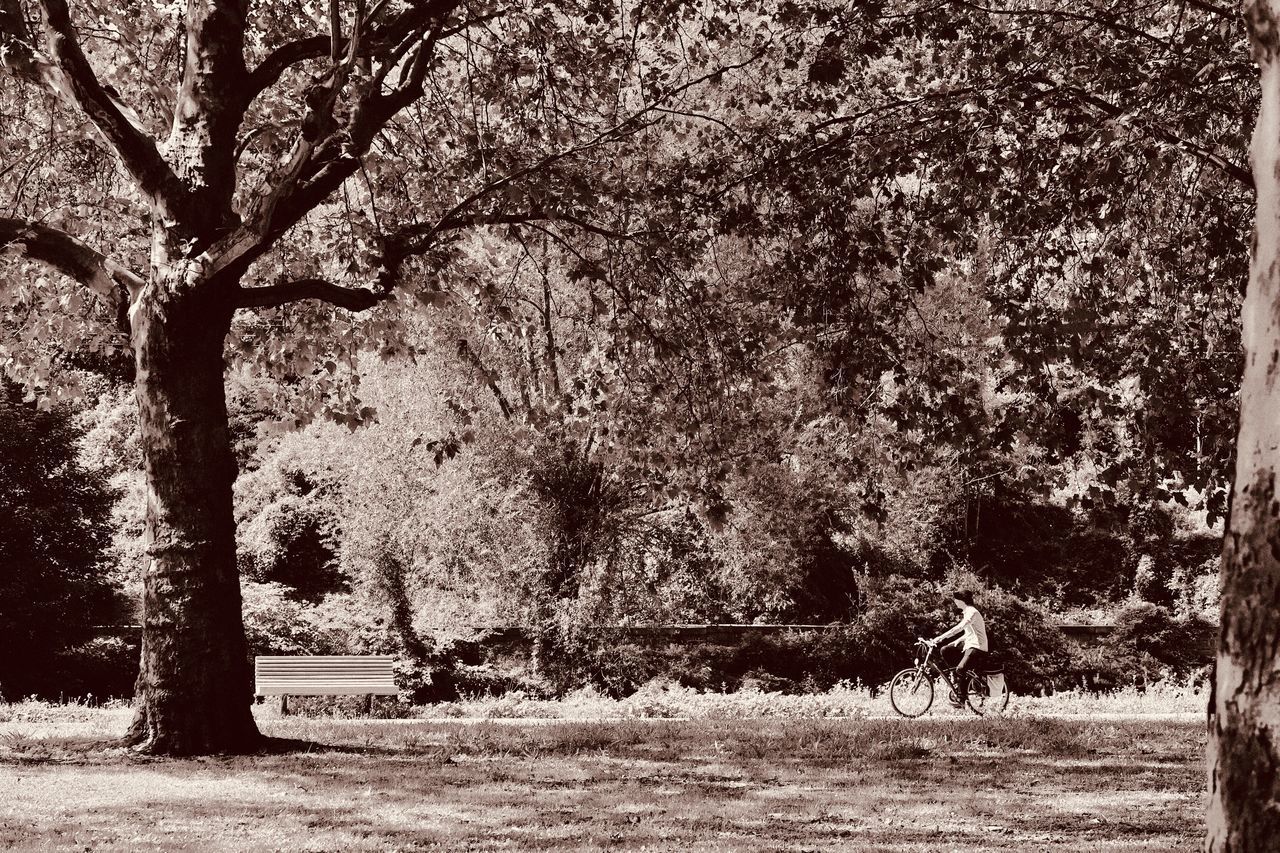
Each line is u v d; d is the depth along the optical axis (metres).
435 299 16.58
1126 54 12.41
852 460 14.96
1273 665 3.93
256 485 35.94
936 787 10.54
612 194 15.29
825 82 13.20
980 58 13.30
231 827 8.08
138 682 12.12
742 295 15.75
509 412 18.23
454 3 13.59
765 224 14.27
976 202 12.79
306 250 17.73
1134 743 14.37
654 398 16.50
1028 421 13.48
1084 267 13.09
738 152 14.59
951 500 31.98
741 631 28.89
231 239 11.65
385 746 12.77
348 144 12.34
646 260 15.16
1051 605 34.19
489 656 26.47
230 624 12.23
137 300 12.34
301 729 14.64
